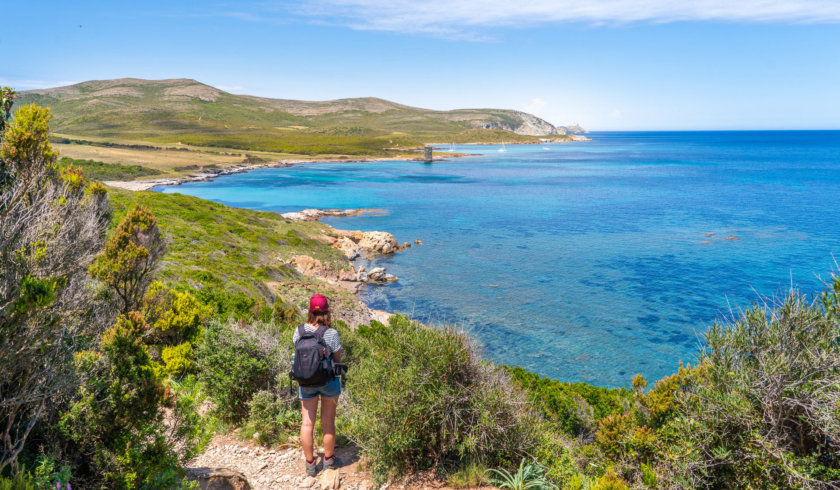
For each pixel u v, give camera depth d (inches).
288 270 1402.6
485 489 179.8
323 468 199.6
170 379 297.9
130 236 331.6
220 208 2235.5
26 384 127.7
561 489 190.5
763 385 180.7
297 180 5007.4
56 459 136.8
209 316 414.6
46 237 157.5
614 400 382.9
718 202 3161.9
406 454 198.7
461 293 1347.2
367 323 1024.2
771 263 1605.6
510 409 201.5
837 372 175.0
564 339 1004.6
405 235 2224.4
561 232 2251.5
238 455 223.6
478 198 3545.8
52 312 140.2
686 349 949.2
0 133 210.7
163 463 154.5
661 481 189.0
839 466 170.2
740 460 181.6
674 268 1569.9
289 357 294.8
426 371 195.9
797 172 5290.4
